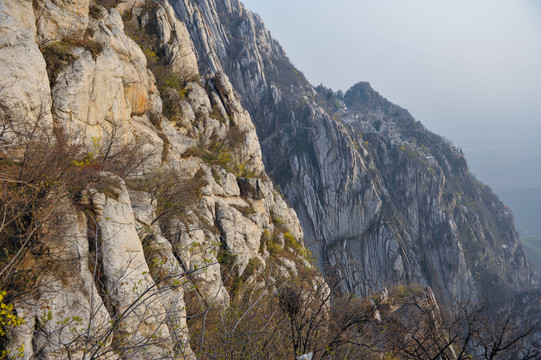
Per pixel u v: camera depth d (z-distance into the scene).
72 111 12.98
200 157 23.86
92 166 11.09
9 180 8.50
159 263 11.86
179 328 10.07
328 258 134.00
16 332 7.02
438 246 151.50
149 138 17.84
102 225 9.66
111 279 9.14
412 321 15.86
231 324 11.51
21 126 10.24
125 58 18.09
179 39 33.69
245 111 38.16
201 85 33.66
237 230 19.73
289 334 12.11
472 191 189.62
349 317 13.49
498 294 141.25
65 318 7.71
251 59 160.75
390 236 140.00
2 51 10.52
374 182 151.12
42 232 8.50
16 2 11.73
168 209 15.80
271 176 147.88
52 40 13.67
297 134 151.75
